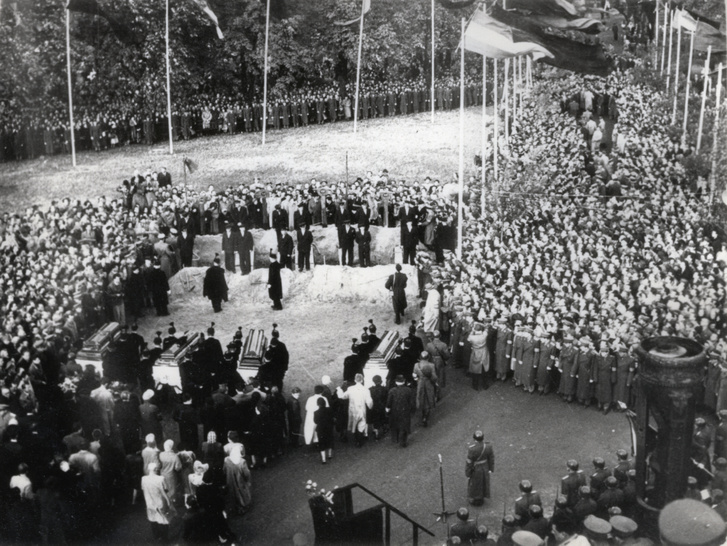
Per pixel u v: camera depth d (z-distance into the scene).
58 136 46.47
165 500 16.23
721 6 48.66
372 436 20.52
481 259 26.98
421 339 23.86
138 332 27.11
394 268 29.92
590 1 49.22
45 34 46.44
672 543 9.03
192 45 52.34
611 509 13.28
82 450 17.20
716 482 14.46
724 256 26.66
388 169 41.94
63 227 30.59
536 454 19.38
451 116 52.00
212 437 17.36
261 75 53.84
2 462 16.81
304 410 21.73
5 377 20.42
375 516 15.16
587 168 36.38
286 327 27.31
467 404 22.05
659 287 24.02
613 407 21.31
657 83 48.81
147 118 48.38
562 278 25.53
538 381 22.20
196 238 32.72
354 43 54.47
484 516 17.06
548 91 47.81
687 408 10.48
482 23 26.64
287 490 18.33
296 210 30.88
